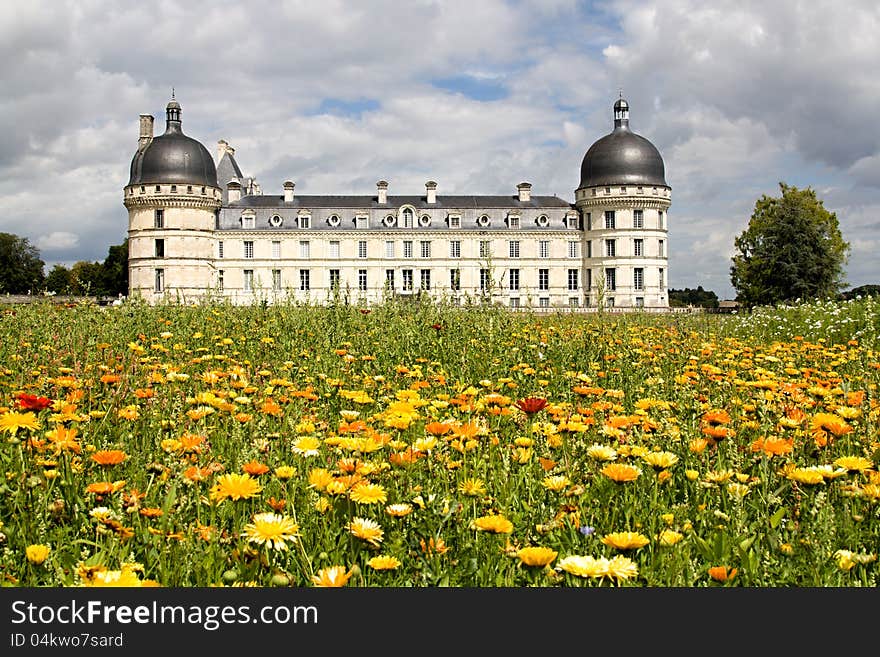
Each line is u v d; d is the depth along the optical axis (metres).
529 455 4.37
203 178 73.38
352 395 5.65
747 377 8.02
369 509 3.79
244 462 4.57
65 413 4.79
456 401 5.76
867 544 3.66
